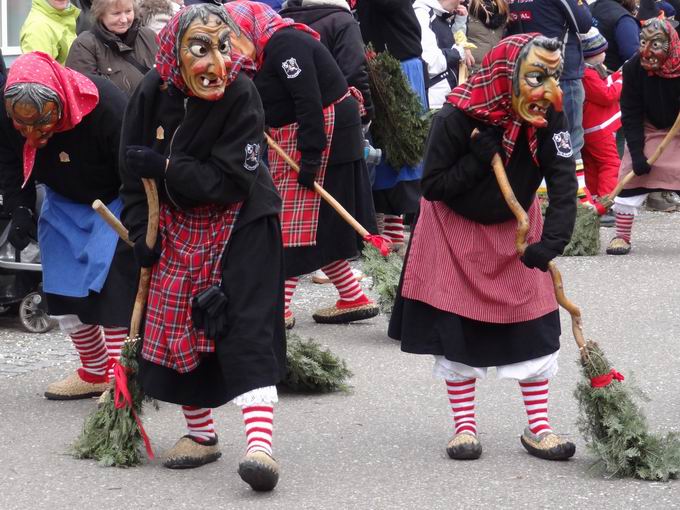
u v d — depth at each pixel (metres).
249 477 6.38
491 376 8.94
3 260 10.41
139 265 6.64
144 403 8.30
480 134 6.76
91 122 7.82
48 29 11.74
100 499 6.47
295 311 11.33
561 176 6.80
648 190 13.34
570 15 14.51
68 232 8.13
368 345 10.00
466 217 7.03
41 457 7.20
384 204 12.32
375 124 12.07
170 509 6.30
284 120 10.00
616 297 11.59
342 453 7.29
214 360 6.64
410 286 7.13
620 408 6.83
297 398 8.54
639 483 6.69
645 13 17.16
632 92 12.98
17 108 7.53
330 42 11.03
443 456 7.21
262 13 9.88
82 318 8.09
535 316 7.02
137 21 10.63
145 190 6.50
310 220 10.12
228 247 6.49
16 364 9.57
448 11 13.52
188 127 6.38
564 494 6.50
